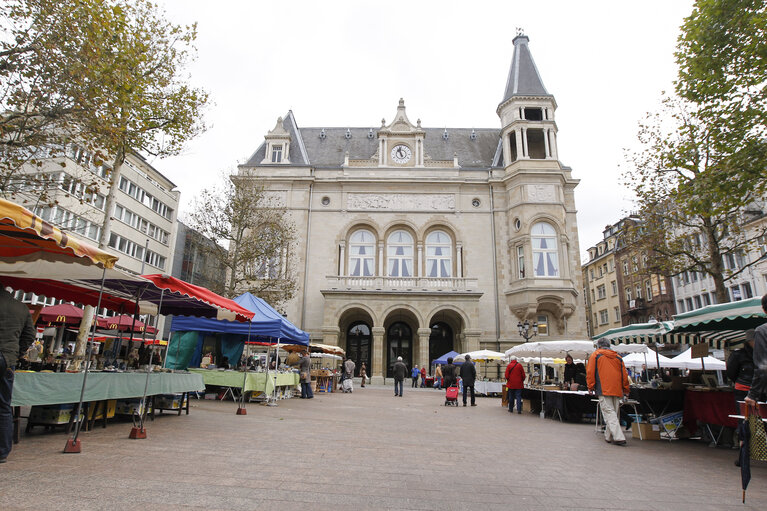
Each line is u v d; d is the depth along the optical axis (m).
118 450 6.34
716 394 9.02
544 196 31.92
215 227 24.80
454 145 38.53
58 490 4.30
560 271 30.64
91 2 11.68
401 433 9.35
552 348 15.04
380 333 29.16
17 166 12.16
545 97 33.72
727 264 34.81
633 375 25.44
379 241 33.06
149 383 8.95
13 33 11.18
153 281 9.32
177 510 3.91
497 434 9.88
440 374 27.03
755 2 10.56
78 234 30.33
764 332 4.99
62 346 29.45
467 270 32.50
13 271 8.08
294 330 16.97
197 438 7.62
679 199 15.74
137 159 37.91
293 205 33.34
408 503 4.47
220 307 10.89
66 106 11.88
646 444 9.10
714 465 7.08
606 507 4.57
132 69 13.55
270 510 4.06
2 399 5.23
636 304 45.94
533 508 4.46
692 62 11.95
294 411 12.87
